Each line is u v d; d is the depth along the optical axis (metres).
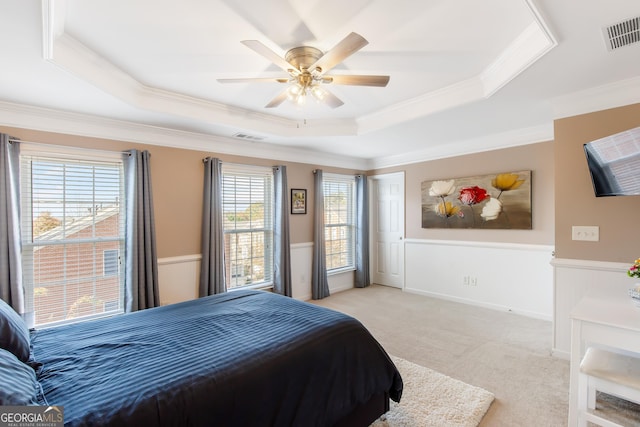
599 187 2.41
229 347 1.55
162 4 1.63
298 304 2.30
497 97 2.62
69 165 2.90
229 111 3.28
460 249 4.49
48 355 1.52
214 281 3.67
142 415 1.08
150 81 2.61
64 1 1.57
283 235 4.35
